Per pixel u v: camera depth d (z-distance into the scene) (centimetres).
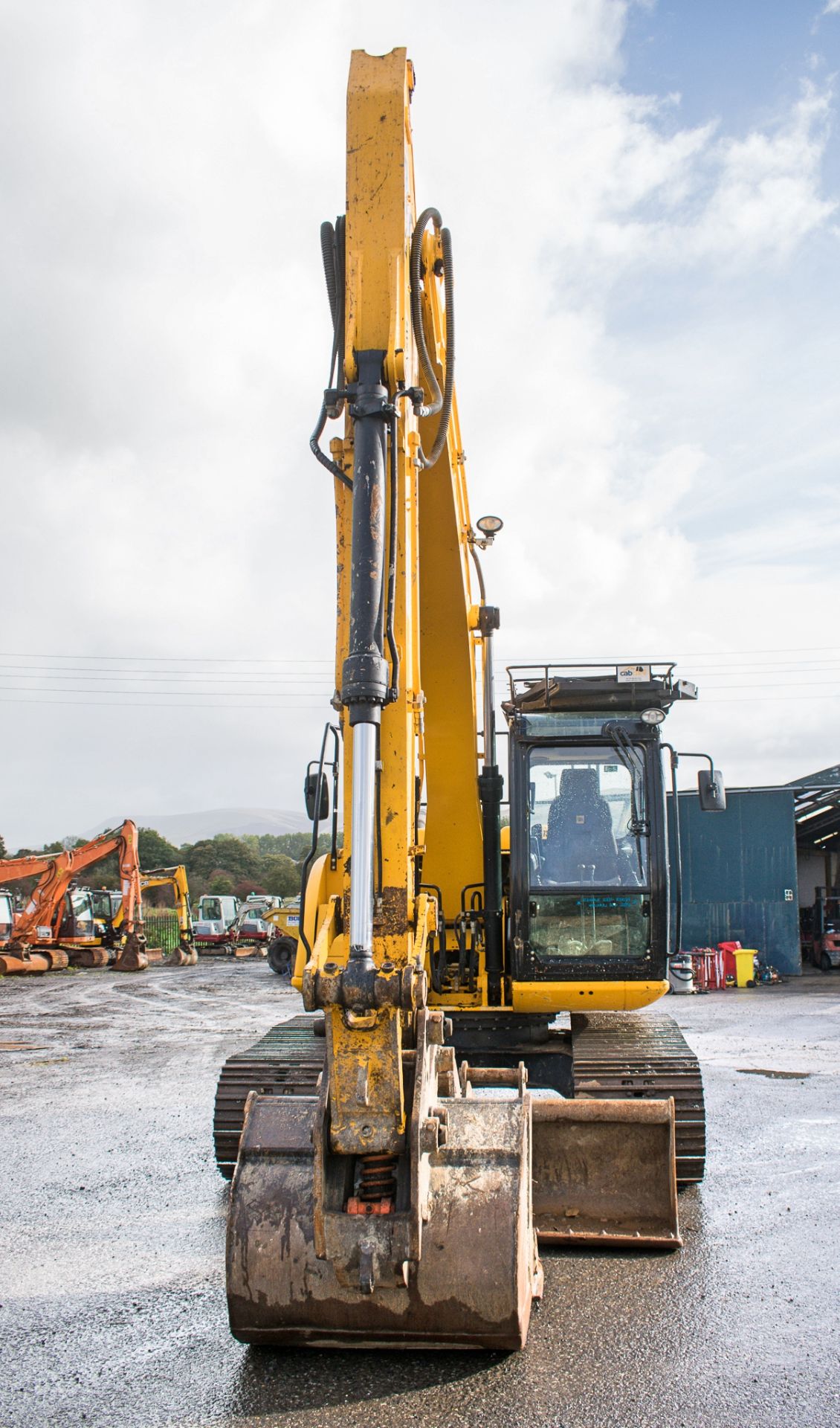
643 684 767
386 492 444
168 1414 388
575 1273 530
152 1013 1970
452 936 770
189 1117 961
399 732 437
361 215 482
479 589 804
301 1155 437
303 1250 414
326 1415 386
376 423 435
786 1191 675
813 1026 1591
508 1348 422
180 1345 451
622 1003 733
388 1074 387
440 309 609
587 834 754
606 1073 677
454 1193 425
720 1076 1119
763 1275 526
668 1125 587
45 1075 1226
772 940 2606
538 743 757
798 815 2809
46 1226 627
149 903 7531
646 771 752
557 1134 601
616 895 739
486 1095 470
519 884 741
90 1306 499
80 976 3062
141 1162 786
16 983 2773
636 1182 594
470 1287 410
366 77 496
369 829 393
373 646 404
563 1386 405
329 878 548
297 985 589
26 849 7919
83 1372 425
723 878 2647
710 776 763
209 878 8225
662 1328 460
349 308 463
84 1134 889
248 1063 709
